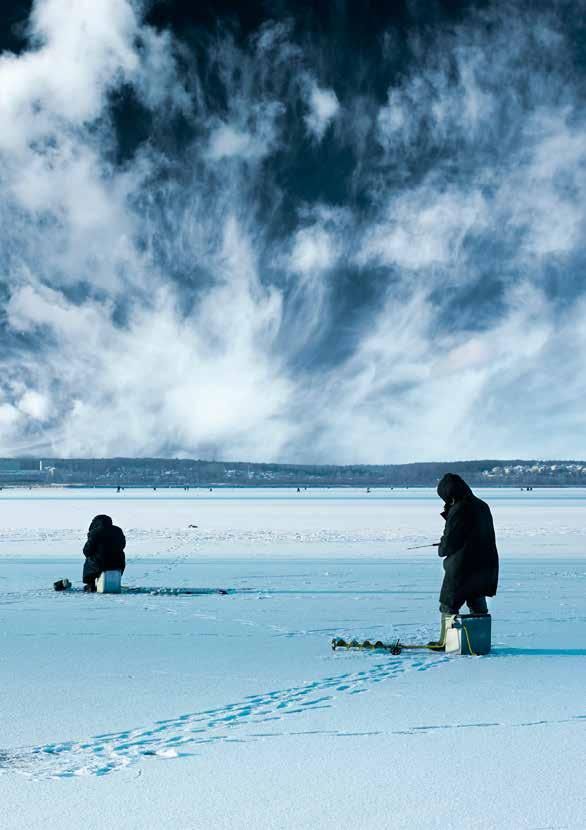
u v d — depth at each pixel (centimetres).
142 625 1316
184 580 2053
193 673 938
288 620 1374
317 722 723
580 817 502
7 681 894
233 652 1075
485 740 668
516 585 1938
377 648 1088
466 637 1051
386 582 2002
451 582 1089
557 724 717
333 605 1573
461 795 541
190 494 17125
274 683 884
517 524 5150
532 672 946
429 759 617
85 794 540
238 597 1705
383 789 552
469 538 1088
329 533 4194
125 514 6800
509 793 544
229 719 733
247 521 5522
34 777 573
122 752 632
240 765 602
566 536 3978
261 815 507
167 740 666
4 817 502
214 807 520
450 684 880
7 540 3772
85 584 1817
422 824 493
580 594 1756
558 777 576
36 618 1398
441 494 1126
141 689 854
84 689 852
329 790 550
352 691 847
